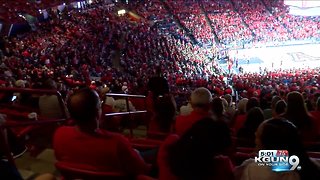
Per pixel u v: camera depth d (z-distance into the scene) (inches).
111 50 1552.7
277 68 1722.4
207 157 108.4
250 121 232.8
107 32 1712.6
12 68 848.9
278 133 121.9
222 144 109.8
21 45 1210.0
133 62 1453.0
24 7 1678.2
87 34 1583.4
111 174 127.1
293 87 850.1
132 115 374.3
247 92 882.8
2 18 1455.5
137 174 134.0
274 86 1031.6
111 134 131.0
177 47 1851.6
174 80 1177.4
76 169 130.4
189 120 195.8
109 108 319.6
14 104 319.6
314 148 213.2
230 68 1752.0
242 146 228.4
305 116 228.7
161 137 223.3
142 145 200.5
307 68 1646.2
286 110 234.8
